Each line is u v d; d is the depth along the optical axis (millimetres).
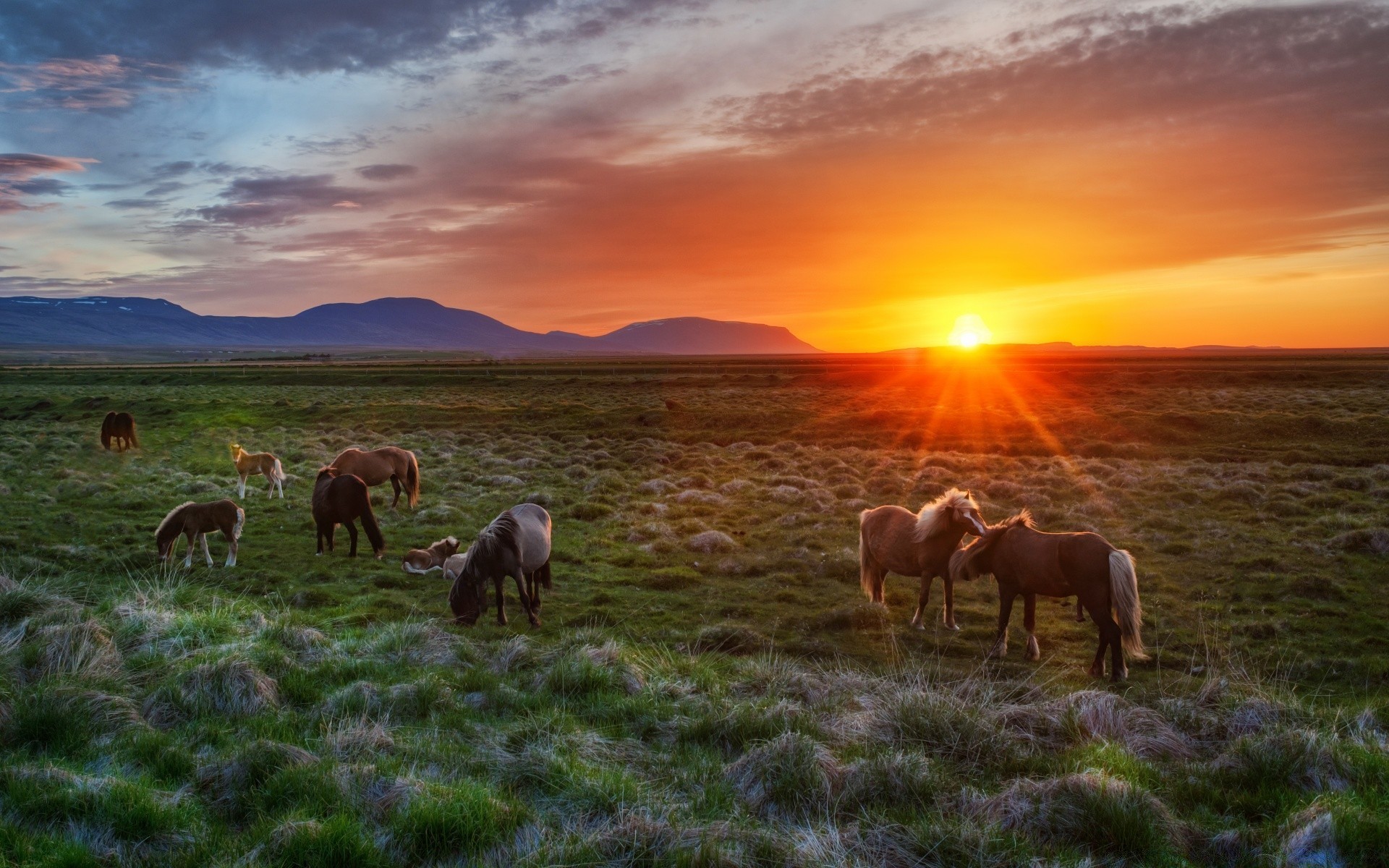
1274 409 40281
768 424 39312
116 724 6918
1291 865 5184
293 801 5711
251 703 7676
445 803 5492
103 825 5227
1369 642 11164
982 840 5328
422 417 45219
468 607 12234
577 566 16266
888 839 5477
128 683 7891
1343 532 16844
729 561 15969
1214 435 32062
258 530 19641
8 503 22422
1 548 17000
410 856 5164
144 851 5066
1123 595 9664
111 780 5633
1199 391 54688
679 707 8234
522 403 53000
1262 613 12594
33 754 6328
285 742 6789
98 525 19547
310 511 22016
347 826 5152
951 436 34438
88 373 104188
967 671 10414
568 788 6148
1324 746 6652
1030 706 8016
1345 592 13281
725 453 33156
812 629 12312
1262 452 29328
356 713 7684
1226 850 5539
